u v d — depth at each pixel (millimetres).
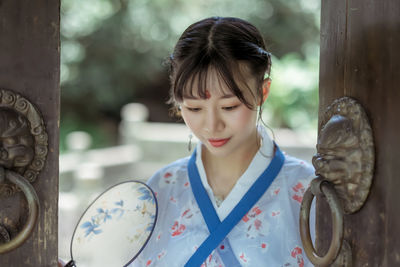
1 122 913
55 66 987
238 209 1164
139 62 10953
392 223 806
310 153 5926
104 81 10945
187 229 1197
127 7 10469
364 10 867
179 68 1071
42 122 974
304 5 10352
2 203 960
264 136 1224
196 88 1043
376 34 837
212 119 1054
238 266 1135
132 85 11516
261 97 1118
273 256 1141
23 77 955
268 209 1173
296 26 10320
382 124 824
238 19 1134
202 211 1188
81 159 6625
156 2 10359
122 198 1161
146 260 1236
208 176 1235
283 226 1162
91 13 10227
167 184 1282
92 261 1103
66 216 4926
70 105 11578
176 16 10477
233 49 1037
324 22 994
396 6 789
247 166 1212
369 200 858
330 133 876
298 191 1202
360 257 889
